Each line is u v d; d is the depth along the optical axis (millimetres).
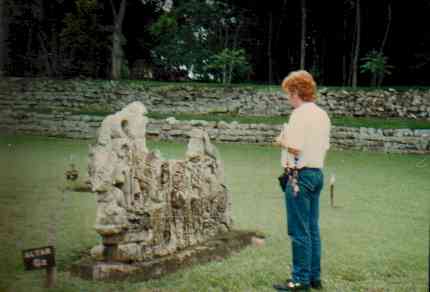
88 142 19594
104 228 4918
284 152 5004
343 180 12906
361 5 29781
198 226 6090
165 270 5215
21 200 8125
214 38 31750
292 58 33125
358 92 24016
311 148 4832
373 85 27094
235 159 16250
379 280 5371
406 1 29141
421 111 23266
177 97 24828
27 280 4797
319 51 32406
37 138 19812
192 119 23188
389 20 27594
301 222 4875
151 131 21453
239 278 5152
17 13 26891
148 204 5258
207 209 6328
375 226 7922
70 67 29594
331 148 20453
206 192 6277
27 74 28531
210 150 6590
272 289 4930
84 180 10789
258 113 24062
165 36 30891
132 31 32312
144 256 5176
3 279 4809
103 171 4949
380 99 23703
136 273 4961
